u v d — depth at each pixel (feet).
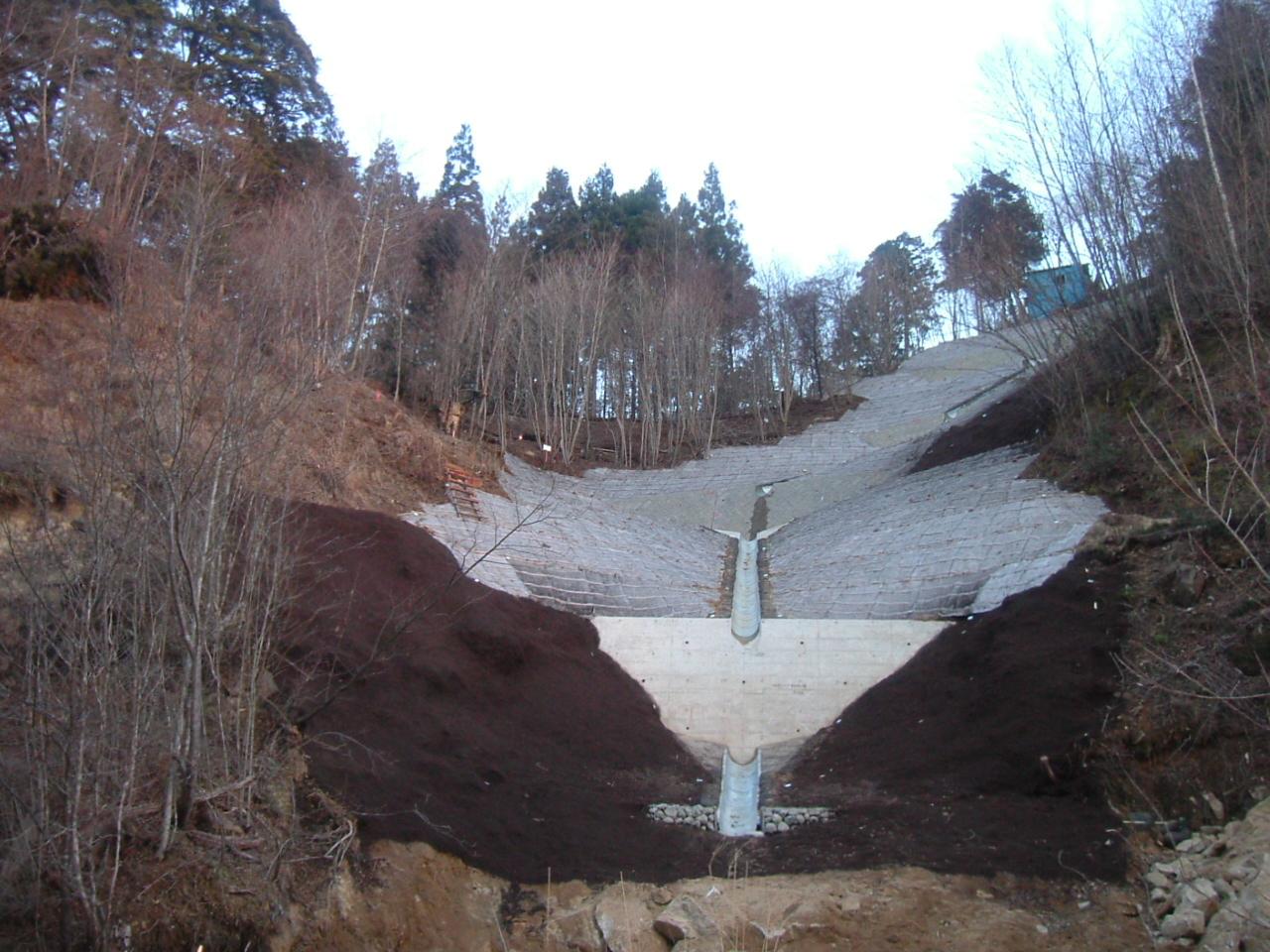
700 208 203.82
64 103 87.97
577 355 135.95
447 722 49.03
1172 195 73.00
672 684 63.36
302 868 36.40
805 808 48.19
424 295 135.85
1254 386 40.37
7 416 40.93
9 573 34.27
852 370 172.76
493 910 38.52
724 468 128.06
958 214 153.07
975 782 46.19
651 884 40.22
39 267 61.67
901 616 67.77
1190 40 78.74
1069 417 83.41
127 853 33.63
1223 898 34.42
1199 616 48.96
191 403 37.32
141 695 33.53
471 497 86.02
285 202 99.81
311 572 53.67
